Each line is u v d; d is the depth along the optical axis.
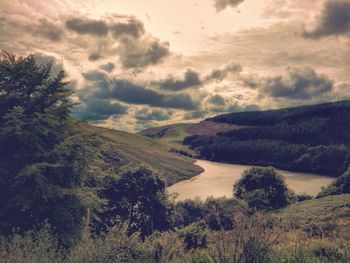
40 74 16.41
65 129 16.53
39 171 13.92
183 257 7.00
